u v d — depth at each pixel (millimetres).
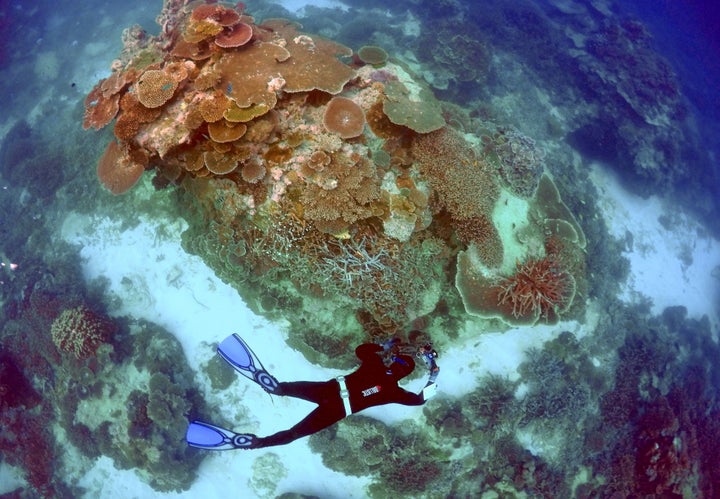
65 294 9844
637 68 15969
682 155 15234
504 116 12562
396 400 3691
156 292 9500
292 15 14195
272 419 8828
